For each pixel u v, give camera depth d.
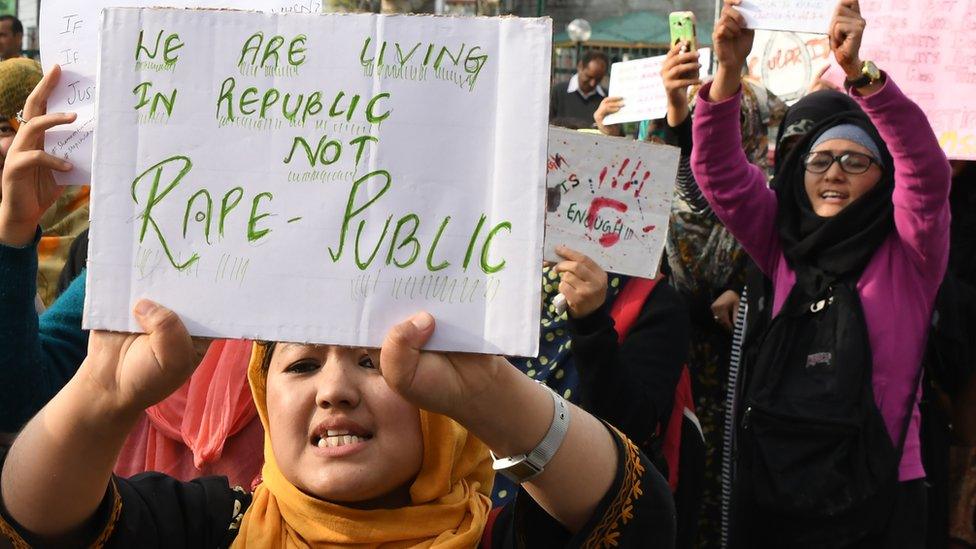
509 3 13.43
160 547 1.84
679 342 3.22
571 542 1.72
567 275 2.91
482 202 1.52
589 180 3.07
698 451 3.41
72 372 2.65
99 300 1.52
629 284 3.27
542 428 1.67
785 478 3.17
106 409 1.55
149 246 1.53
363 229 1.52
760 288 3.54
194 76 1.54
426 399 1.51
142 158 1.54
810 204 3.44
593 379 2.91
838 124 3.43
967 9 3.84
